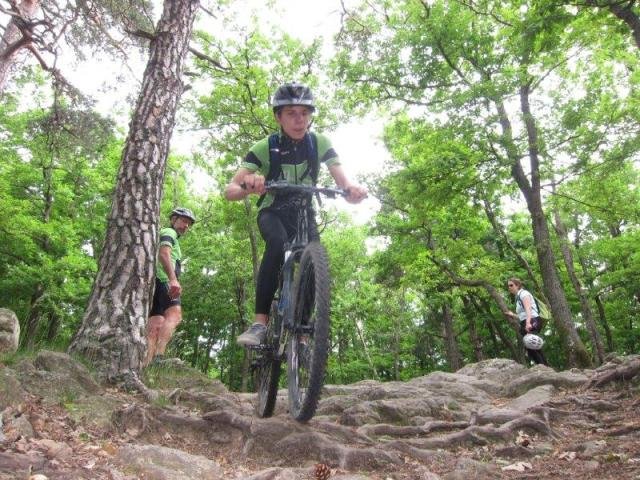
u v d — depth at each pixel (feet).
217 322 108.27
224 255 91.20
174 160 65.92
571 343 45.50
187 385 16.30
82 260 61.57
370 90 53.78
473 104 43.50
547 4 21.62
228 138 57.21
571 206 56.08
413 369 119.44
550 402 15.79
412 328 108.78
